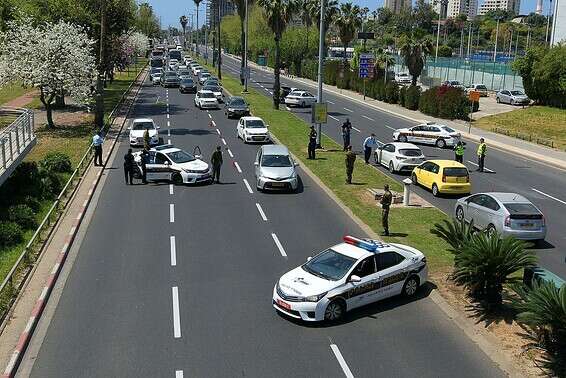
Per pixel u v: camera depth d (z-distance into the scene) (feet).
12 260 57.26
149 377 37.73
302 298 44.80
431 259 59.21
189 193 86.74
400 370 39.01
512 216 65.51
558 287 41.91
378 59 261.44
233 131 144.36
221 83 267.39
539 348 41.16
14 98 204.74
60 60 136.56
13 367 38.40
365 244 49.60
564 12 244.01
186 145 124.36
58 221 70.64
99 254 60.49
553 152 136.98
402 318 46.80
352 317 46.96
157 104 193.98
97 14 178.50
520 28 570.05
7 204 74.28
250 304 48.96
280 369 38.86
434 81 289.53
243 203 81.56
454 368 39.37
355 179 97.19
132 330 44.16
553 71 202.69
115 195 84.94
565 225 76.18
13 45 135.64
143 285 52.65
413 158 102.42
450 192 88.22
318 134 125.80
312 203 82.28
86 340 42.60
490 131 170.40
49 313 46.91
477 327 45.09
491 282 46.42
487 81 298.97
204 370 38.58
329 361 40.01
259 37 467.52
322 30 116.67
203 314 46.96
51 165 95.61
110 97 209.46
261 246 63.52
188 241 64.90
